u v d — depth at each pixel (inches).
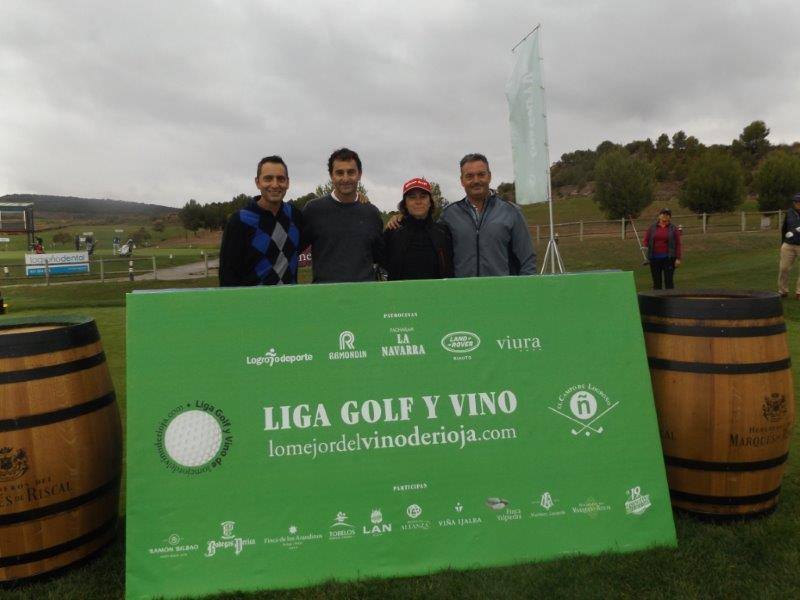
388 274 173.8
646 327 138.2
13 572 115.7
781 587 107.7
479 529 119.8
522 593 108.7
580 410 127.0
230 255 163.8
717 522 133.0
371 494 118.7
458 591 109.5
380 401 122.3
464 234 174.2
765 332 129.6
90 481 121.7
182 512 113.9
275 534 115.3
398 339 125.8
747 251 874.1
